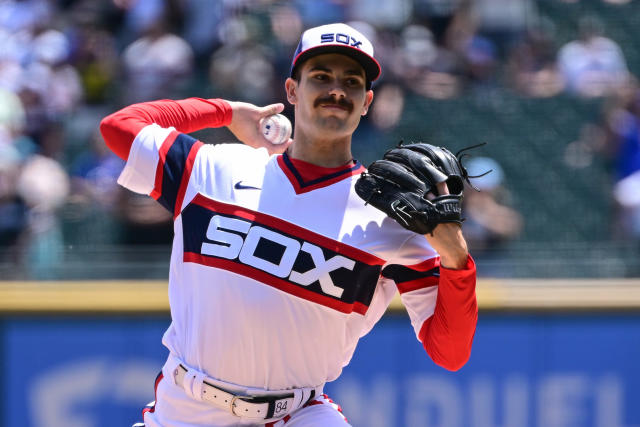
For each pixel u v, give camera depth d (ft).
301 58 27.58
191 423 27.96
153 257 61.67
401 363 58.65
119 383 58.49
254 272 26.63
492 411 59.11
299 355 27.22
